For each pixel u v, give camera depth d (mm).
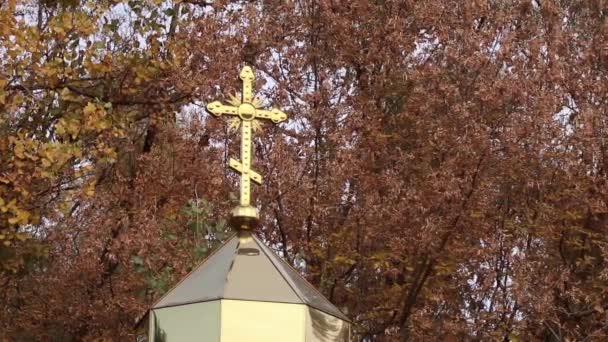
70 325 15609
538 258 15445
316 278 14672
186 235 13523
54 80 14375
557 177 15430
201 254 12734
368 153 15055
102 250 15023
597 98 16203
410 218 14102
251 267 5652
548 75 15117
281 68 15500
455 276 14781
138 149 16469
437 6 15617
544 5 16016
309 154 14641
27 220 13273
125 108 15945
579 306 15555
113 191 15500
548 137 14906
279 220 14367
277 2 15812
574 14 18203
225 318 5297
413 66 15789
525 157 15008
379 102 15875
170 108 15891
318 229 14648
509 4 15992
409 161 15109
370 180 14578
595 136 15555
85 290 15297
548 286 14383
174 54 15312
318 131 14898
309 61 15594
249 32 15328
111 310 14938
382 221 14211
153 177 15156
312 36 15734
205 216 12984
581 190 15352
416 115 15336
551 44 15531
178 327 5430
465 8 15500
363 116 15234
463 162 14172
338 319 5758
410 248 14055
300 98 15227
